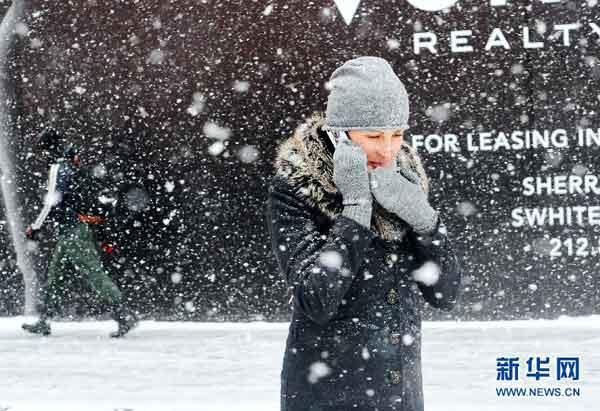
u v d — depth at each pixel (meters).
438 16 10.54
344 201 3.12
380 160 3.28
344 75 3.29
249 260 10.98
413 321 3.28
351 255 3.03
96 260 10.34
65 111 11.03
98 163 11.00
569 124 10.49
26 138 11.11
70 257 10.27
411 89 10.62
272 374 8.55
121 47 10.92
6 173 11.18
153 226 11.03
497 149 10.58
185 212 11.00
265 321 11.03
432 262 3.23
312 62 10.70
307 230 3.17
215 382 8.25
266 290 11.01
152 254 11.05
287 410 3.24
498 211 10.62
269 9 10.71
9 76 11.08
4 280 11.33
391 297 3.21
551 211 10.55
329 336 3.17
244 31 10.77
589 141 10.48
